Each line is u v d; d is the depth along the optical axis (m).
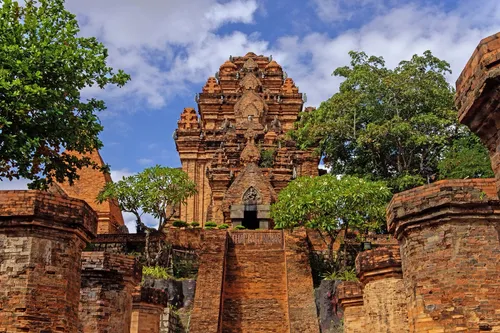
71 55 18.27
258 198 49.22
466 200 11.98
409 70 40.19
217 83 69.19
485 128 8.92
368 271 16.50
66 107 18.00
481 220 11.99
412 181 36.69
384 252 16.31
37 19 19.34
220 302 30.78
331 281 32.41
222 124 63.56
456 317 11.53
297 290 32.34
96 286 16.42
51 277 12.34
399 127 36.88
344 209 34.91
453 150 35.22
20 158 16.83
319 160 57.44
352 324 20.11
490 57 8.09
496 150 8.76
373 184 35.16
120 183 40.88
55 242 12.57
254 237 39.72
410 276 12.54
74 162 19.70
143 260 39.78
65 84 18.41
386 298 16.06
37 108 17.48
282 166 53.66
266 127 62.22
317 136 43.00
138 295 20.88
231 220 48.47
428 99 39.34
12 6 18.95
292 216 35.88
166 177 40.91
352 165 42.47
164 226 45.34
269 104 66.12
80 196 48.38
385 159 41.44
